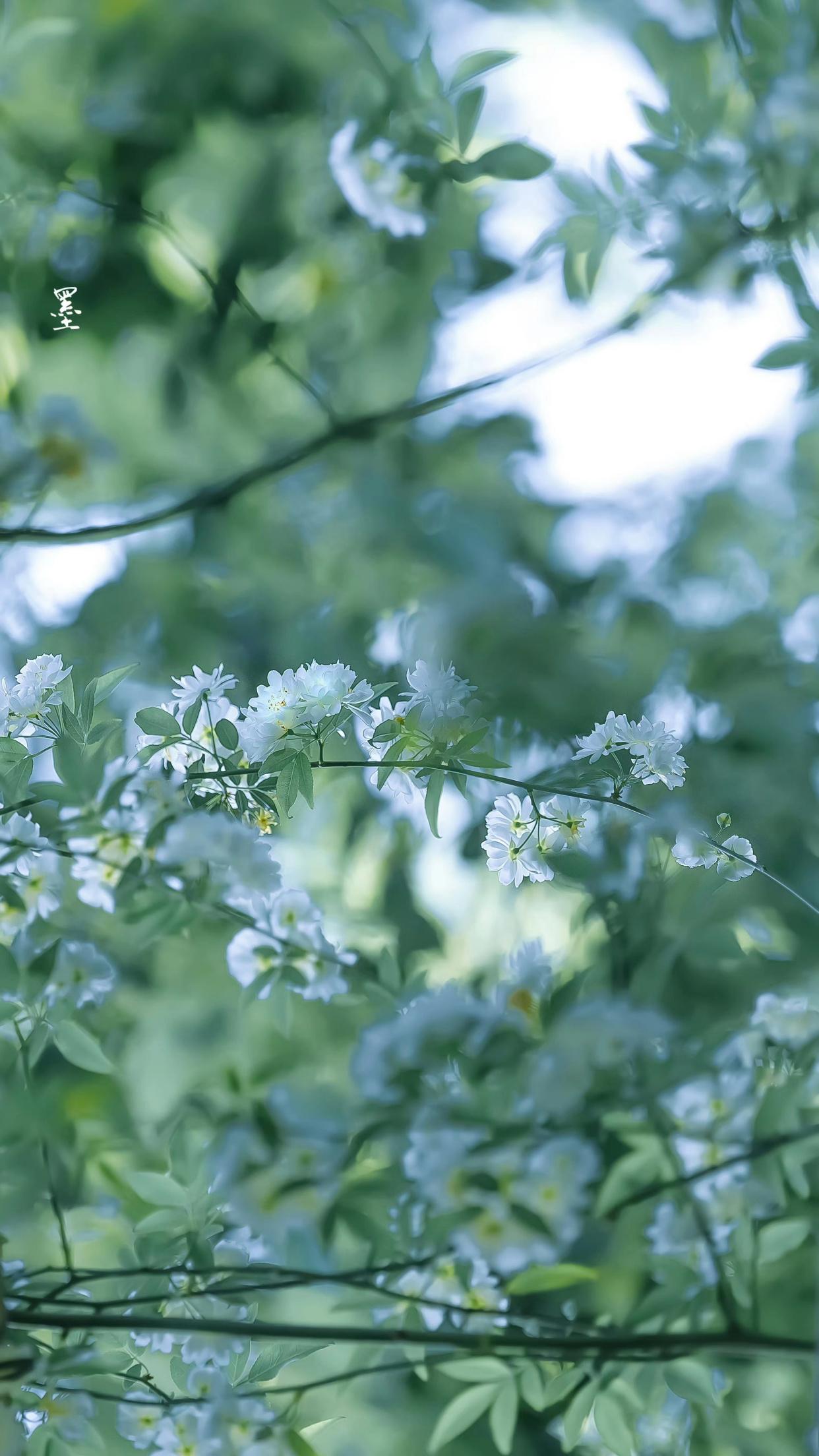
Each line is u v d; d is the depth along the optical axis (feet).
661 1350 7.66
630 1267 7.77
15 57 9.25
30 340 9.34
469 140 8.87
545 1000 7.64
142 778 7.79
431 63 8.91
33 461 8.26
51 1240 8.13
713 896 7.94
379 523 10.36
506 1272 7.59
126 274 9.36
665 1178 7.61
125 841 7.76
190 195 9.37
